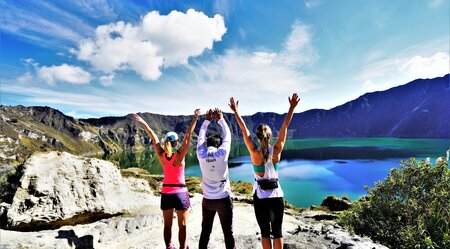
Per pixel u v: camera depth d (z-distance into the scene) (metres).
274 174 4.45
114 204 11.73
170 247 5.32
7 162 183.25
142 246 7.25
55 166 10.70
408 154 114.44
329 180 62.03
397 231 8.62
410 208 9.06
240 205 17.06
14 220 8.50
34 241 5.97
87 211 10.48
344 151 147.38
